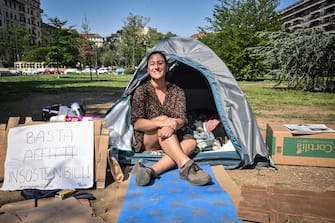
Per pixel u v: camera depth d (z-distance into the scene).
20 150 3.06
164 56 3.64
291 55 14.83
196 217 2.42
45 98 10.88
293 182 3.28
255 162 3.74
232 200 2.72
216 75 3.85
